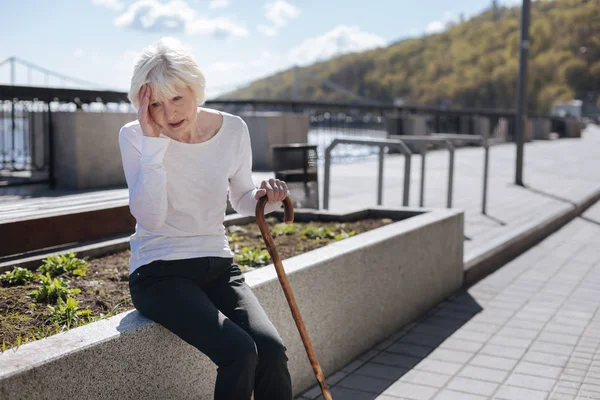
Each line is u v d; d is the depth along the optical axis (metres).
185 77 2.40
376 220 5.75
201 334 2.32
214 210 2.65
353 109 17.27
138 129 2.56
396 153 18.67
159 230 2.58
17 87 8.73
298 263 3.62
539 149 24.02
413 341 4.43
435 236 5.15
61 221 4.14
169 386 2.62
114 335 2.38
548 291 5.72
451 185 8.05
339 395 3.55
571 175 14.36
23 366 2.07
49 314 2.88
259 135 12.08
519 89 12.20
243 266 3.90
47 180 9.09
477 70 141.38
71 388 2.22
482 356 4.16
